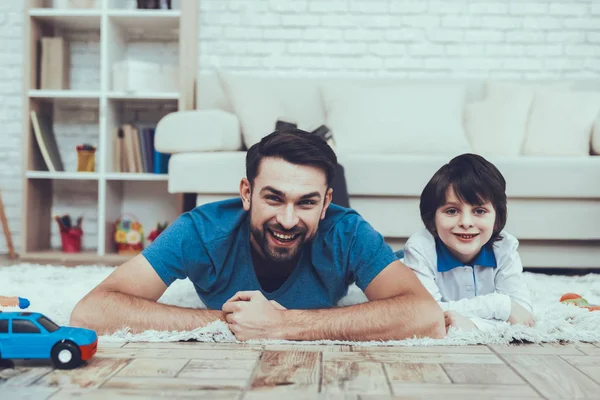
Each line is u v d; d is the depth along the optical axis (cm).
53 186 396
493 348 129
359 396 92
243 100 330
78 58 396
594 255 291
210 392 94
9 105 397
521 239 291
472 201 156
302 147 130
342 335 132
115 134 374
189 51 365
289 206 130
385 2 385
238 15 386
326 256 144
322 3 385
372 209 288
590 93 330
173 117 303
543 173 281
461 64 383
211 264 144
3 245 395
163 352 120
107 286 138
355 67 385
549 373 108
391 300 136
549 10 382
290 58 385
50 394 92
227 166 290
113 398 90
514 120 325
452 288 171
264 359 116
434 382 101
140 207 392
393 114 326
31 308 165
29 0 361
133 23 379
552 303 184
